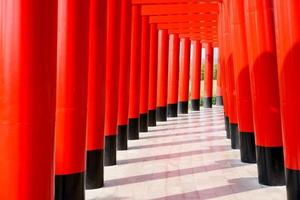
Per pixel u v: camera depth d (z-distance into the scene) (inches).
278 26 278.5
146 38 824.3
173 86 1150.3
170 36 1159.6
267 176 353.1
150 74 922.1
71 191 292.5
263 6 357.4
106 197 326.3
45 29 197.2
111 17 478.3
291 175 277.4
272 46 355.9
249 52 370.0
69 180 291.7
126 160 498.3
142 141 669.3
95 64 368.8
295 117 270.2
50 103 201.5
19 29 188.9
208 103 1470.2
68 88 289.6
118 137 575.8
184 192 335.3
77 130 294.5
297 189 273.9
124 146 577.3
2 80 188.5
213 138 688.4
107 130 468.4
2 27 189.8
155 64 927.0
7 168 187.8
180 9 804.0
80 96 295.4
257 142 363.6
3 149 188.2
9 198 187.9
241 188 345.1
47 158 199.3
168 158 504.7
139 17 711.1
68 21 289.1
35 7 192.7
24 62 189.3
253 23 362.9
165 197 320.8
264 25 356.2
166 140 676.1
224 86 716.7
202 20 883.4
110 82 474.0
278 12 277.4
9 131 187.8
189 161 480.1
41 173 195.9
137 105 697.6
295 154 273.3
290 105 272.1
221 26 751.1
